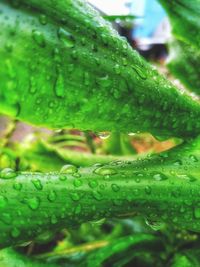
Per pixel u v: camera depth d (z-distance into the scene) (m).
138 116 0.12
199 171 0.13
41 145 0.22
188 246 0.19
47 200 0.11
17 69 0.10
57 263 0.17
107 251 0.17
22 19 0.10
